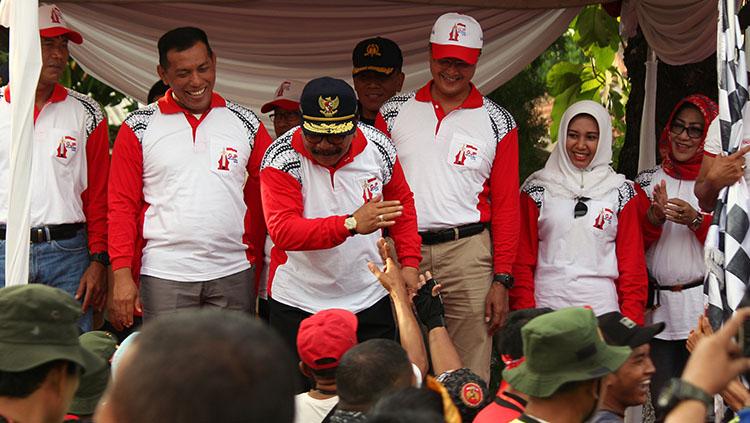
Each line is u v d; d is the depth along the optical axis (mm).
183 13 7961
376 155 5359
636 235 6176
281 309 5449
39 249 5766
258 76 8195
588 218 6109
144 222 5656
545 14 8172
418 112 6004
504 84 8945
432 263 5953
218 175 5633
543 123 9484
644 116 8016
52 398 2656
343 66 8234
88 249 6055
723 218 4895
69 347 2674
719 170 4863
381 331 5504
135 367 1519
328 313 3936
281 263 5469
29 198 5016
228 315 1611
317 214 5270
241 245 5746
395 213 4941
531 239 6250
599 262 6137
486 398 3715
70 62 8859
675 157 6348
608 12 8133
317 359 3842
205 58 5586
